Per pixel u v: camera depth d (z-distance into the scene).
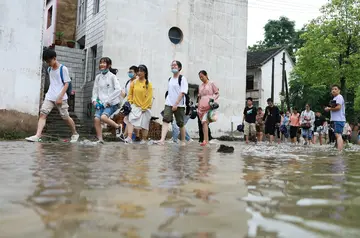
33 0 9.23
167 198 1.45
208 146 6.67
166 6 14.15
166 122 7.00
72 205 1.27
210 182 1.97
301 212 1.21
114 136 10.23
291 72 30.97
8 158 3.20
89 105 13.27
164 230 0.95
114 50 13.02
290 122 13.85
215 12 16.06
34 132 8.73
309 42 21.25
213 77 15.95
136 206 1.27
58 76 6.45
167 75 14.13
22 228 0.95
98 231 0.93
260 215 1.16
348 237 0.92
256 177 2.26
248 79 30.25
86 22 14.54
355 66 19.94
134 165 2.82
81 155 3.66
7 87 8.88
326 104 31.38
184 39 14.60
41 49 9.34
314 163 3.50
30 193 1.51
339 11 20.34
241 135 16.44
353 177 2.36
